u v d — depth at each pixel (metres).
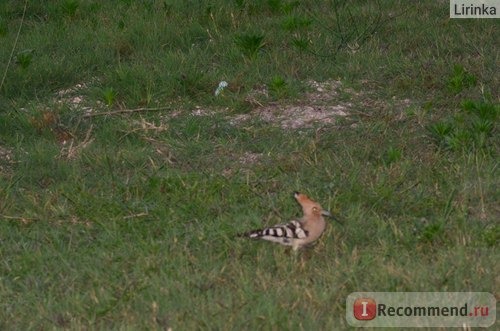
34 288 15.99
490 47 27.59
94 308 15.03
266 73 26.45
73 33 29.45
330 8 31.23
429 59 26.70
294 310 14.55
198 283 15.65
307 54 27.39
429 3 31.56
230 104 24.41
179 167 21.02
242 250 16.81
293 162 20.67
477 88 24.69
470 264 15.84
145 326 14.31
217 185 19.50
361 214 18.03
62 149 21.77
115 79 25.70
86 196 19.23
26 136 22.86
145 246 17.02
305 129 22.95
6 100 24.70
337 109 24.19
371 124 22.83
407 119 23.00
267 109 24.28
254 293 15.15
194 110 24.36
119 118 23.80
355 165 20.41
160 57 27.58
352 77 25.81
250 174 20.31
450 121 22.62
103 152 21.59
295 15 30.17
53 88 25.81
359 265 16.14
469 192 19.03
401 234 17.12
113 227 18.02
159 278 15.84
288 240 16.14
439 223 17.25
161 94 24.98
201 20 30.31
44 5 32.09
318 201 18.80
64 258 16.98
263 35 27.41
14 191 19.92
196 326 14.24
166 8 31.08
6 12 31.34
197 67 26.39
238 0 30.88
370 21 29.83
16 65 26.58
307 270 16.06
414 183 19.64
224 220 17.98
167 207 18.75
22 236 17.89
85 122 23.52
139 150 21.64
